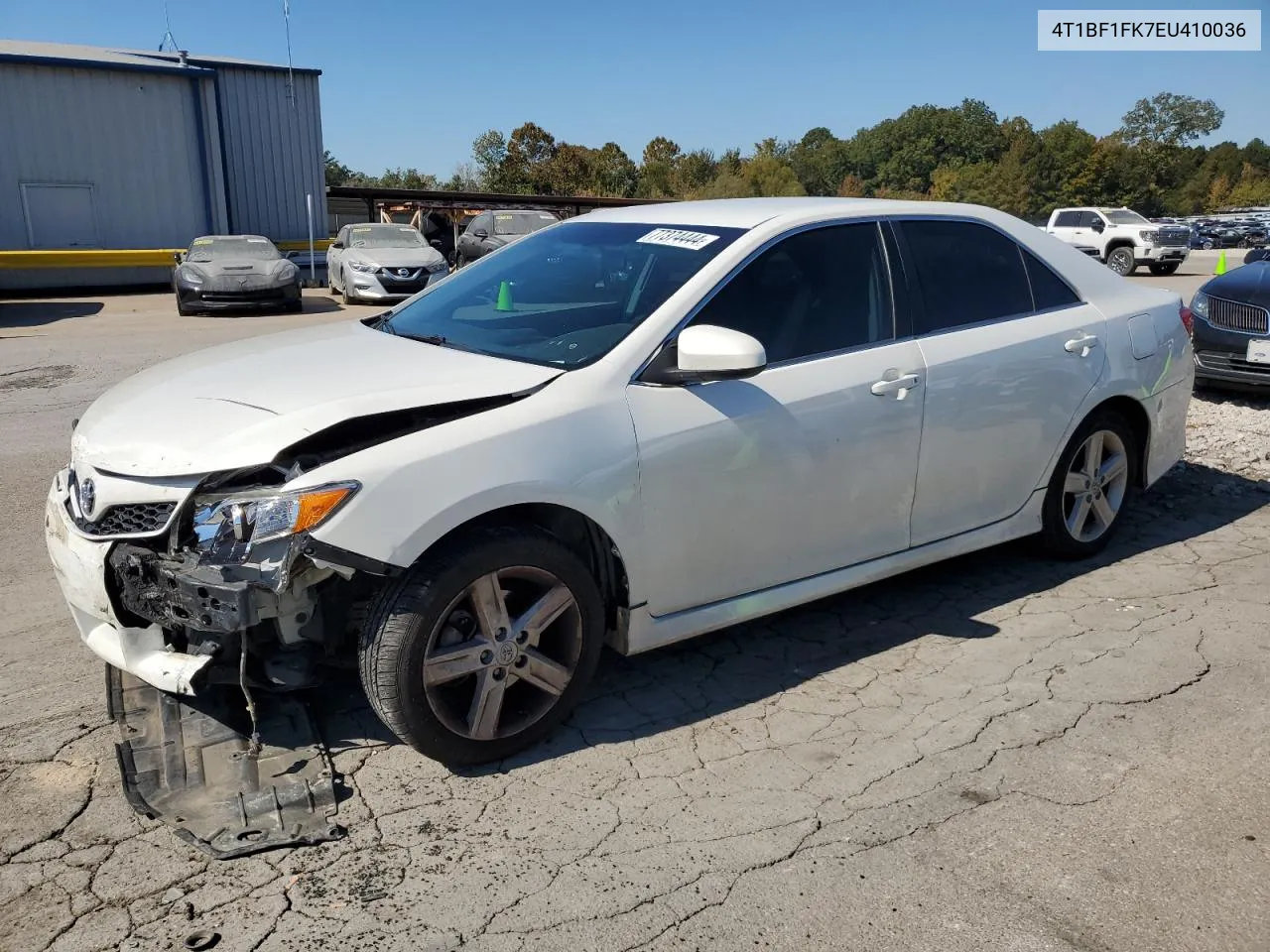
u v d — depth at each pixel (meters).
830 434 3.62
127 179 23.31
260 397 3.11
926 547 4.10
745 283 3.58
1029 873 2.62
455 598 2.92
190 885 2.55
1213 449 6.83
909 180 119.88
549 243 4.29
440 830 2.80
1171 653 3.88
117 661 3.05
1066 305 4.54
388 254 18.78
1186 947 2.36
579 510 3.09
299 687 3.06
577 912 2.47
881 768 3.11
